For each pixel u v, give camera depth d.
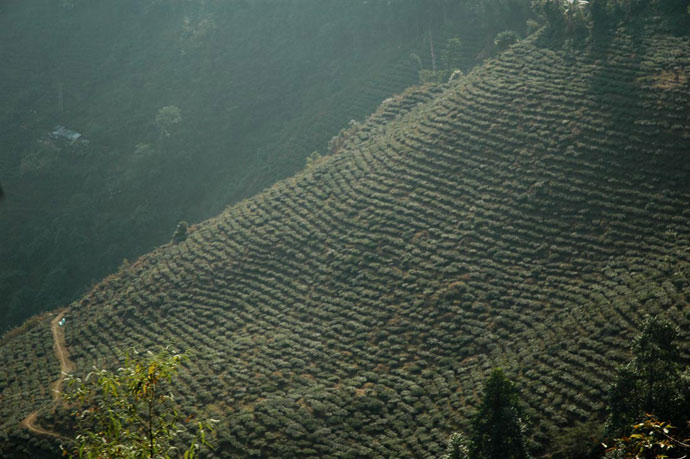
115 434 18.41
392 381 51.41
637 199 60.34
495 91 80.56
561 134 70.50
